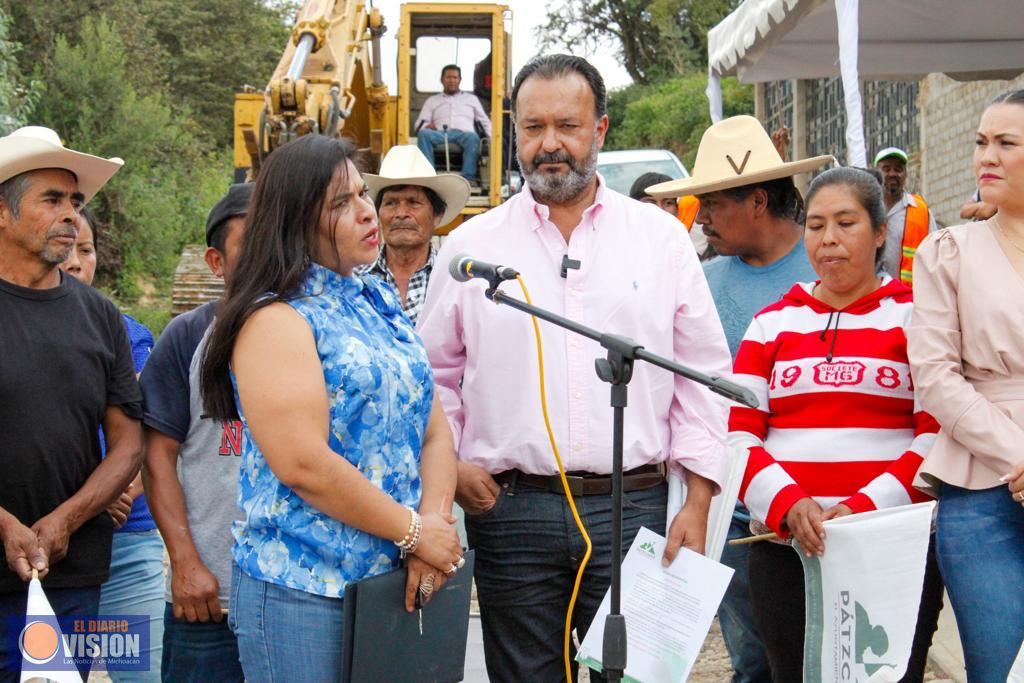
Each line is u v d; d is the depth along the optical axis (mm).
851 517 3156
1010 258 3158
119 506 3789
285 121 7832
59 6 25109
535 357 3318
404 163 5238
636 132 30938
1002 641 2990
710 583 3039
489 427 3352
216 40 34875
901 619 3080
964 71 8281
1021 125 3115
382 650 2705
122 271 22406
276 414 2623
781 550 3490
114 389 3549
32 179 3361
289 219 2766
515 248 3393
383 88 11359
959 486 3107
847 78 5578
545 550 3318
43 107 22562
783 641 3514
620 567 2801
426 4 12406
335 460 2643
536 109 3295
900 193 6555
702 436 3318
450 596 2871
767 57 8242
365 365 2711
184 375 3570
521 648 3398
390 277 5340
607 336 2725
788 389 3439
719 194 4199
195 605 3432
